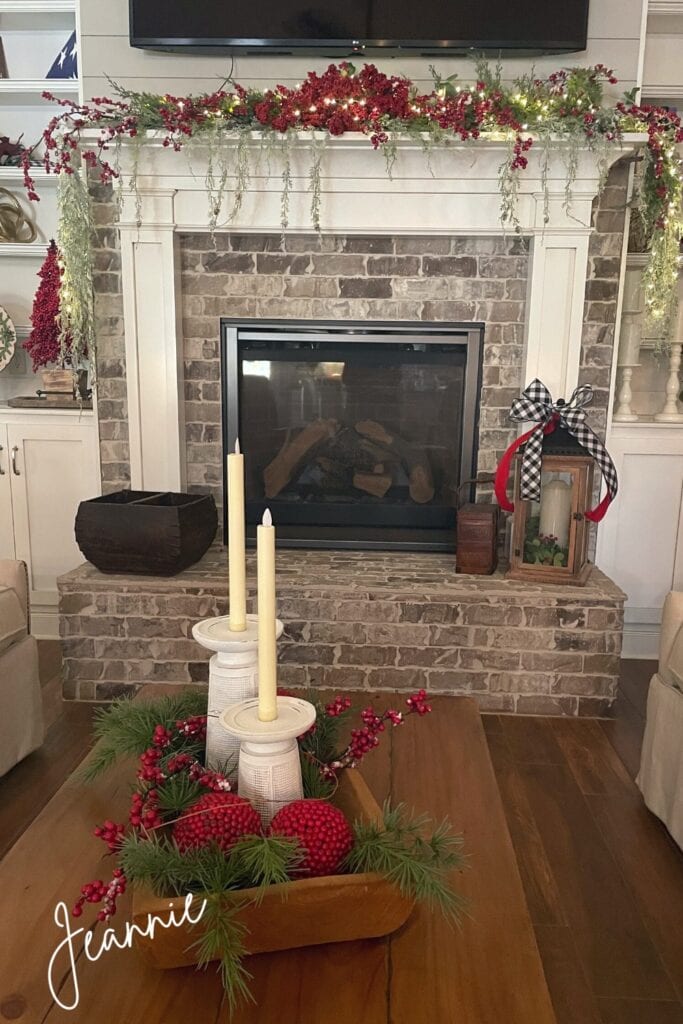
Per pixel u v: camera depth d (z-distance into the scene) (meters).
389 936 0.99
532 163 2.67
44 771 2.19
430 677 2.60
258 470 3.07
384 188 2.73
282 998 0.88
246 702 1.07
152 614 2.59
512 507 2.65
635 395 3.39
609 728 2.53
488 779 1.40
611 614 2.53
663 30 2.99
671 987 1.47
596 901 1.71
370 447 3.04
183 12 2.73
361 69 2.84
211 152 2.64
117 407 2.96
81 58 2.85
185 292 2.93
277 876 0.91
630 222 2.95
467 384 2.94
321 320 2.93
